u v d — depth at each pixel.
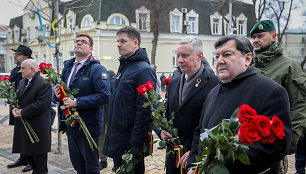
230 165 1.37
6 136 6.31
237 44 1.56
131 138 2.59
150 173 3.96
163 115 2.54
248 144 1.20
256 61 2.63
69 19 23.08
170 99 2.50
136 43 2.76
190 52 2.26
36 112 3.42
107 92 2.95
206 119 1.72
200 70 2.32
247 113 1.16
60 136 4.86
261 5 15.70
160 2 22.59
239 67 1.57
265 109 1.42
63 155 4.74
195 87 2.29
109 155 2.74
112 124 2.72
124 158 2.55
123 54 2.74
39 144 3.46
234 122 1.27
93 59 3.11
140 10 23.09
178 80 2.49
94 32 21.25
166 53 24.92
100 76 2.98
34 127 3.45
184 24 25.73
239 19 27.25
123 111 2.66
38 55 27.56
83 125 2.88
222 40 1.62
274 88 1.44
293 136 2.47
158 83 6.25
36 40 27.41
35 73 3.59
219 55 1.63
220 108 1.59
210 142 1.32
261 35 2.57
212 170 1.33
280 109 1.40
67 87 3.04
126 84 2.65
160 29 24.44
